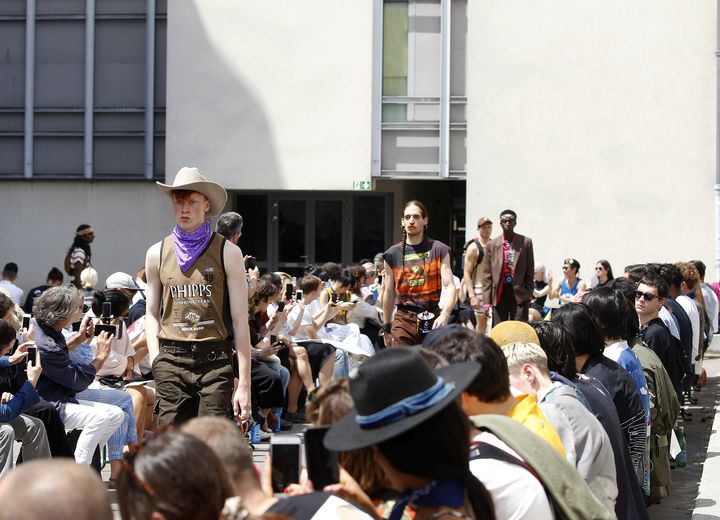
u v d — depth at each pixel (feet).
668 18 64.23
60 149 72.64
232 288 20.90
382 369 9.11
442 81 68.18
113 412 25.35
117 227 72.08
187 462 7.53
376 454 9.36
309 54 69.00
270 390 33.60
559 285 59.77
